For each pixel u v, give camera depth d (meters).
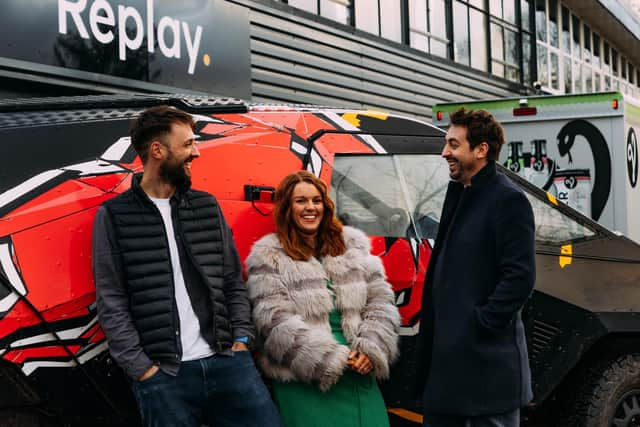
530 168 7.44
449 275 2.80
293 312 2.83
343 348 2.81
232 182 3.04
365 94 10.08
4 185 2.59
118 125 2.90
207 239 2.67
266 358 2.86
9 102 2.99
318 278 2.88
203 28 7.41
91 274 2.62
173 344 2.52
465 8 12.91
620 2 18.78
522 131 7.46
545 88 15.97
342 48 9.65
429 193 3.60
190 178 2.70
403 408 3.36
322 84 9.29
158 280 2.54
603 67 20.05
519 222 2.68
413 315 3.37
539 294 3.65
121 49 6.57
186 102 3.17
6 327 2.47
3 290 2.48
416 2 11.52
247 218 3.04
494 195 2.75
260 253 2.87
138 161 2.84
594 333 3.71
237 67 7.84
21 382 2.52
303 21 8.96
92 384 2.64
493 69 13.84
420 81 11.32
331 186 3.32
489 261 2.74
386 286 3.03
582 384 3.81
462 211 2.82
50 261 2.55
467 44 12.96
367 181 3.43
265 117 3.30
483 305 2.73
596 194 7.15
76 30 6.19
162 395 2.50
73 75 6.17
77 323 2.59
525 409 3.65
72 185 2.68
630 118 7.31
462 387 2.71
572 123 7.26
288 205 2.92
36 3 5.88
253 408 2.67
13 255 2.50
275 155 3.19
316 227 2.93
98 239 2.51
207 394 2.59
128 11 6.64
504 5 14.25
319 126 3.40
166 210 2.63
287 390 2.84
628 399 3.82
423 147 3.66
